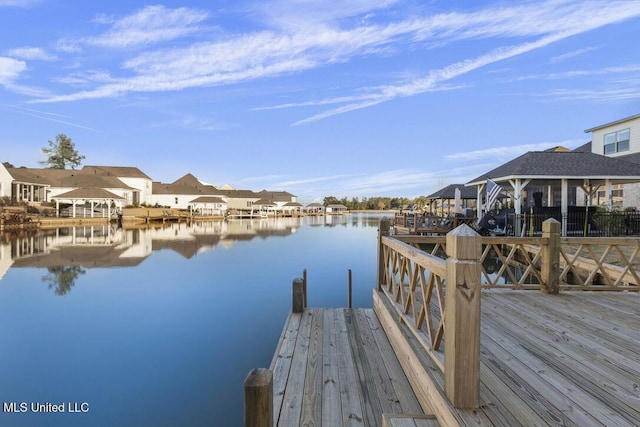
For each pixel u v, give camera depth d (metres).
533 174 14.11
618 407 1.93
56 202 36.12
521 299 4.49
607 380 2.26
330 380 3.05
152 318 6.88
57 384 4.29
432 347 2.53
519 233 14.08
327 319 4.85
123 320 6.75
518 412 1.85
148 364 4.84
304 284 5.84
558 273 4.81
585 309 4.03
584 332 3.24
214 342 5.61
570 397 2.03
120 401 3.91
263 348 5.39
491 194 14.68
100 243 19.36
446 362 2.00
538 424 1.75
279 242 21.30
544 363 2.54
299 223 44.59
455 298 1.85
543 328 3.36
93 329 6.23
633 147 18.39
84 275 11.10
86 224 33.28
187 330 6.18
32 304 7.90
